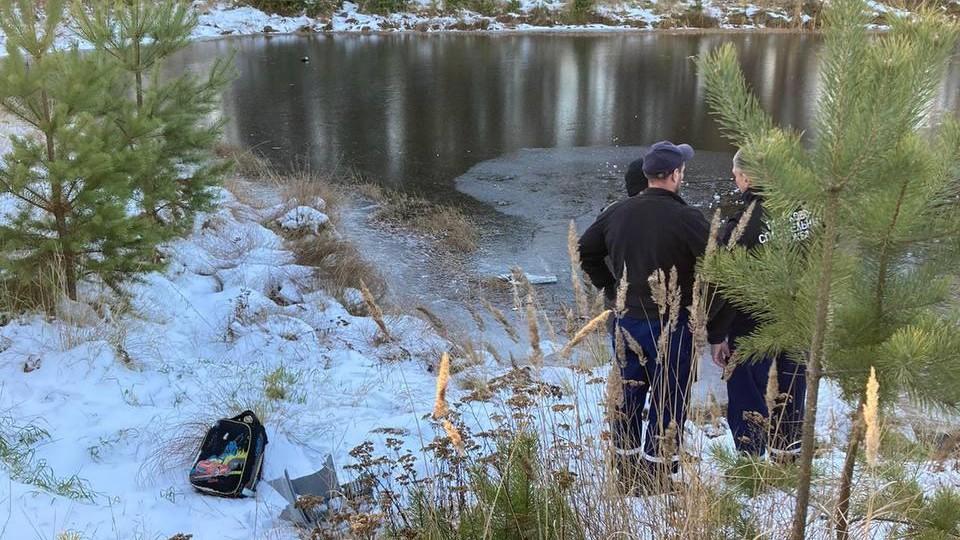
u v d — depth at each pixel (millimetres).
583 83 21797
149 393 3980
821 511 2242
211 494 3029
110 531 2713
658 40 32188
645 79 22453
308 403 4141
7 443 3268
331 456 3303
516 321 6422
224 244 7066
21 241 4484
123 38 6254
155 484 3102
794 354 2014
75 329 4398
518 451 2486
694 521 2127
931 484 2584
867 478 2336
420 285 7352
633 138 15000
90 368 4051
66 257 4598
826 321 1800
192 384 4211
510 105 18578
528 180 11828
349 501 2646
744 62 25266
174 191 5969
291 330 5461
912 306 1761
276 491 3078
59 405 3695
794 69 23578
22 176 4289
